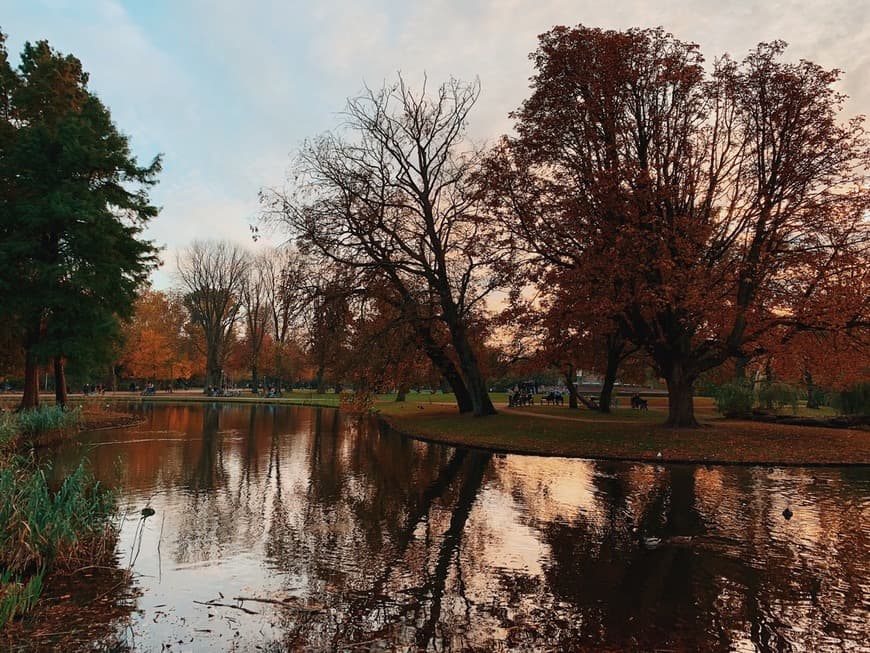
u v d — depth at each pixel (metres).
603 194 20.52
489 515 10.91
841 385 27.31
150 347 67.56
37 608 6.43
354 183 27.98
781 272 20.77
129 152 30.06
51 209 24.77
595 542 9.18
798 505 11.84
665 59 21.08
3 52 28.20
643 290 19.83
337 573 7.66
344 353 27.25
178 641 5.65
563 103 21.95
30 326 26.62
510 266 23.70
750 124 21.70
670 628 6.12
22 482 8.71
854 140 19.95
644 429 22.64
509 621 6.24
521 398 42.03
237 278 70.06
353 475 15.38
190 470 15.84
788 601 6.88
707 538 9.44
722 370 38.12
